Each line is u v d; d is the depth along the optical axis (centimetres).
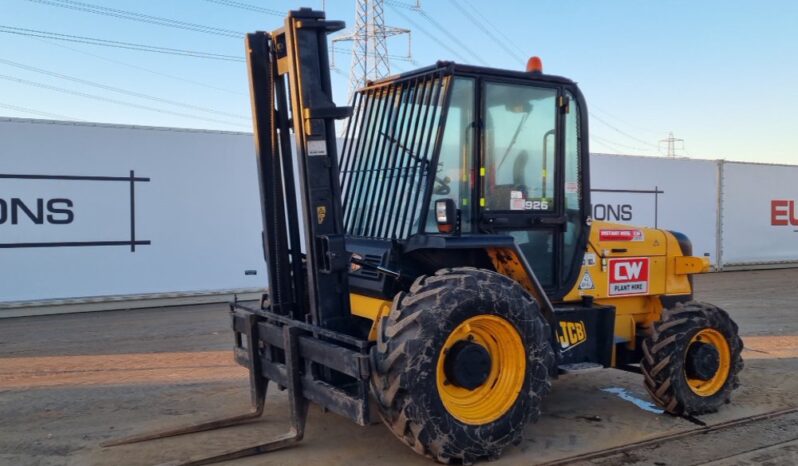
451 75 445
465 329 417
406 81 477
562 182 510
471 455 418
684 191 1625
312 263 451
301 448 460
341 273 455
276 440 448
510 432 428
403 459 441
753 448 477
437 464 428
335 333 420
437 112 443
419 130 457
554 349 478
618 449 470
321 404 430
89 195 1042
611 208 1516
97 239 1050
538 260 508
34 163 1003
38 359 745
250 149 1161
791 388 637
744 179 1720
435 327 398
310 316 463
